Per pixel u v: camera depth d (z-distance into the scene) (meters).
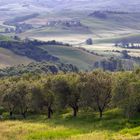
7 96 171.25
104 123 118.38
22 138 94.44
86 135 90.50
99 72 154.25
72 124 124.81
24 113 169.25
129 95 125.00
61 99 151.25
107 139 81.44
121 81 129.00
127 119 118.19
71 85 149.62
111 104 134.38
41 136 96.69
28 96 167.12
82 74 153.50
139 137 79.00
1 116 172.88
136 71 142.62
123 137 82.69
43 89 160.75
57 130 107.62
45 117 160.00
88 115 143.88
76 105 149.62
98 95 141.88
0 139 92.81
